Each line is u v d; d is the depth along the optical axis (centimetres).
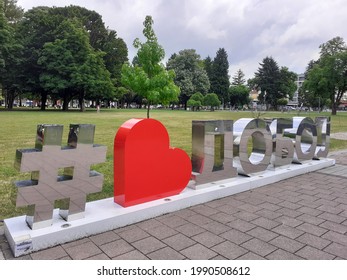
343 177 671
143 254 323
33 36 4147
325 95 4984
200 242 351
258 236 369
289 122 679
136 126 413
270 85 7788
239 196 527
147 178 432
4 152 900
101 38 5216
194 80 6562
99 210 402
